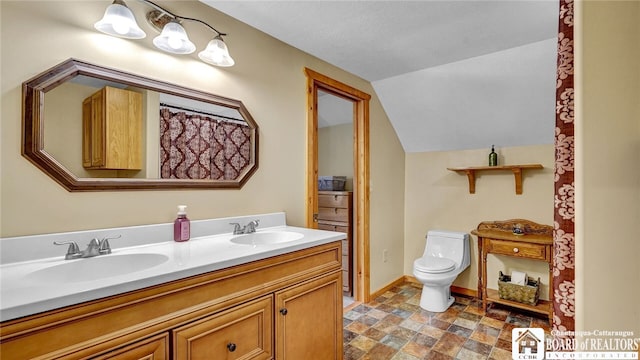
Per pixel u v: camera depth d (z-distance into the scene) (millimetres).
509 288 2701
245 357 1256
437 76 2781
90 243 1254
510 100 2664
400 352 2109
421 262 2861
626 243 644
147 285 968
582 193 675
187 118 1654
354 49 2350
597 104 665
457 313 2732
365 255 2963
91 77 1327
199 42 1715
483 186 3137
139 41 1478
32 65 1187
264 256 1338
